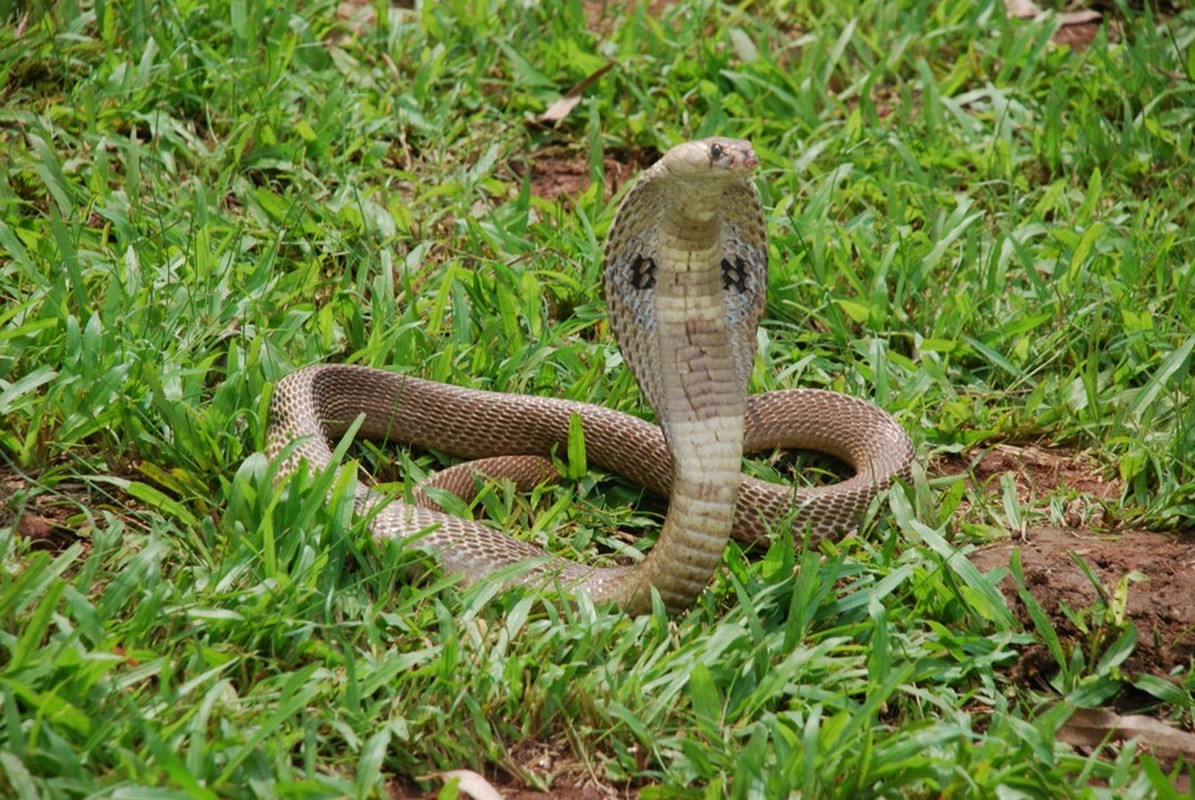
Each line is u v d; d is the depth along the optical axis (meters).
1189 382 8.35
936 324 8.89
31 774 5.00
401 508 6.90
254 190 9.31
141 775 4.98
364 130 10.23
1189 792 5.50
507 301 8.57
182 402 7.25
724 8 12.17
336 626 6.03
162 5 10.62
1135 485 7.82
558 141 10.88
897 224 9.76
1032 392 8.70
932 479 7.87
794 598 6.29
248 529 6.61
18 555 6.40
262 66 10.42
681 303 6.24
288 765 5.22
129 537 6.54
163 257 8.57
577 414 7.70
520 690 5.85
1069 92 11.58
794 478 7.95
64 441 7.12
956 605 6.64
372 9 11.70
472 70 10.99
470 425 8.05
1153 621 6.62
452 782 5.24
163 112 10.00
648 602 6.41
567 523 7.44
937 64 11.87
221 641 5.90
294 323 8.23
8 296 8.28
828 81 11.48
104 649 5.55
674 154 5.83
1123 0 12.27
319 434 7.41
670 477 7.74
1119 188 10.46
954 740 5.71
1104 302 9.09
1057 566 6.92
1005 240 9.62
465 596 6.38
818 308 9.06
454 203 9.72
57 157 9.19
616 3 12.53
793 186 10.16
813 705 5.98
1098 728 6.10
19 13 10.39
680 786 5.38
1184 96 11.39
